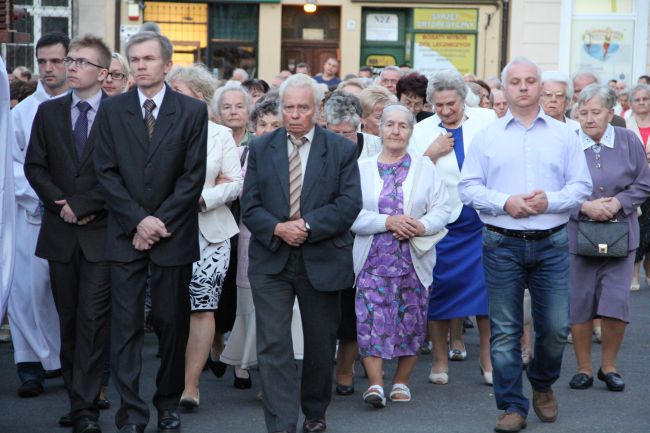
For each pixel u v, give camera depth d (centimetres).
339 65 2795
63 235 843
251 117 1016
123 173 800
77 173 838
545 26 2781
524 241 826
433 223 922
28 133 952
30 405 916
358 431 843
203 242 891
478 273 1002
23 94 1295
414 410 914
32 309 949
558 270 830
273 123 993
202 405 924
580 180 827
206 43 2762
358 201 807
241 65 2781
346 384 972
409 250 920
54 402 928
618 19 2783
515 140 834
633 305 1476
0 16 1045
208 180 905
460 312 999
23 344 948
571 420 881
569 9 2777
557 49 2789
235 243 952
